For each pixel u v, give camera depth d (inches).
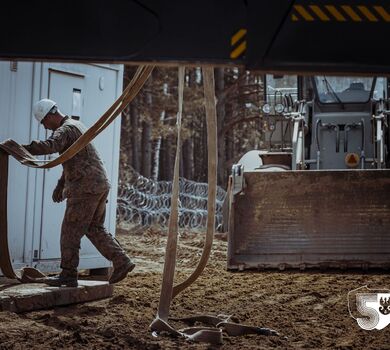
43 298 318.3
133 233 932.6
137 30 209.0
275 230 466.3
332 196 462.6
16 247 403.5
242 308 345.4
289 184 465.4
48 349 240.7
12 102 398.6
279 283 426.3
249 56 206.2
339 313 334.3
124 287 403.5
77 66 438.6
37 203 414.9
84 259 437.1
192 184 1091.9
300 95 568.1
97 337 262.5
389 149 532.4
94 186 338.6
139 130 1811.0
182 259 612.4
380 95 548.7
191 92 1530.5
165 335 271.1
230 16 207.3
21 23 211.2
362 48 206.5
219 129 1546.5
